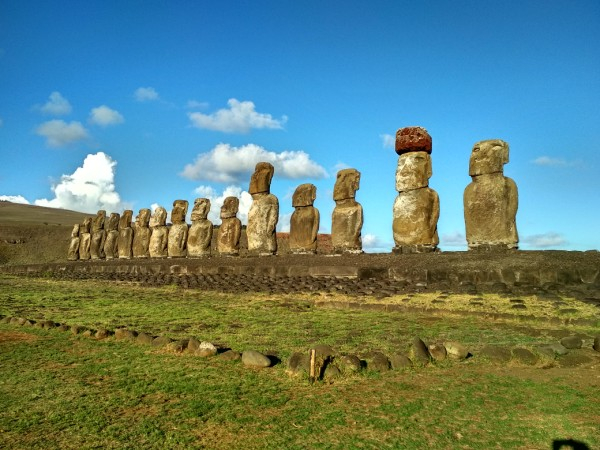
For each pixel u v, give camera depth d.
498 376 7.17
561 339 8.80
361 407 6.11
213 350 8.52
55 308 14.58
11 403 6.39
